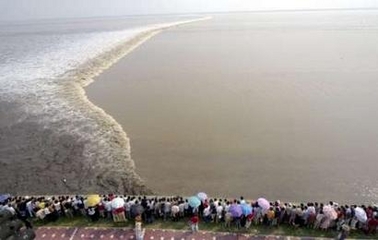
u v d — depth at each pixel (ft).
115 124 128.88
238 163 102.32
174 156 107.04
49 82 177.68
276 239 64.13
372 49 250.98
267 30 411.54
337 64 208.23
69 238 65.92
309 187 90.68
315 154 105.60
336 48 262.47
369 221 63.31
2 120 133.18
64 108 143.33
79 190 92.48
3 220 56.85
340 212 65.10
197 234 65.82
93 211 69.10
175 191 90.84
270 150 108.78
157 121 132.05
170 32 401.08
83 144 114.21
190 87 173.78
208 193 89.30
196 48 282.15
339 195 87.45
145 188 92.32
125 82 184.65
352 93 154.92
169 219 69.72
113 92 167.43
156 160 104.73
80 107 144.97
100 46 274.57
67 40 325.21
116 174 98.43
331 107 140.15
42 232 67.46
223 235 65.36
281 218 66.90
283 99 151.33
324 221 64.44
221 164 101.86
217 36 357.20
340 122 126.21
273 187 91.04
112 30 403.75
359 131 118.93
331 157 103.76
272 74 191.62
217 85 175.42
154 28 421.18
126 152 109.29
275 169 98.68
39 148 112.68
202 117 134.92
